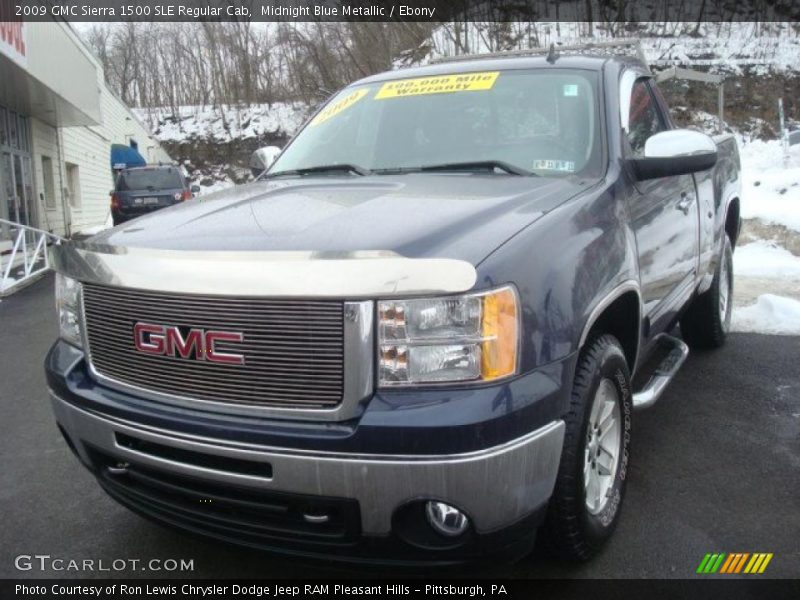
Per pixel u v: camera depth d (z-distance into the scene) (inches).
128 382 95.3
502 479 79.7
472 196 103.6
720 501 125.0
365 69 1096.8
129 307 93.4
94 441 98.3
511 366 81.4
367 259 79.4
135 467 96.5
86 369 103.3
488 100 138.2
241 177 1649.9
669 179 141.3
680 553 108.8
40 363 240.8
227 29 1722.4
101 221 1072.2
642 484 131.6
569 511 93.7
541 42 1218.0
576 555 100.6
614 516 109.0
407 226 88.8
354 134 146.6
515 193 104.7
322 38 1141.7
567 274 91.1
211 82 1840.6
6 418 184.5
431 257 80.9
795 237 386.0
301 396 82.5
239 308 84.1
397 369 79.8
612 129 125.0
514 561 89.0
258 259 83.1
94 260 97.0
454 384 79.6
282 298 81.7
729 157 208.1
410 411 78.2
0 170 630.5
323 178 132.7
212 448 85.2
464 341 79.4
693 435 153.8
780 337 227.6
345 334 79.8
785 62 1251.8
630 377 116.4
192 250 88.9
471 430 77.2
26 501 135.9
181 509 93.4
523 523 84.1
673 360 148.6
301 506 84.1
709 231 176.9
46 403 196.4
